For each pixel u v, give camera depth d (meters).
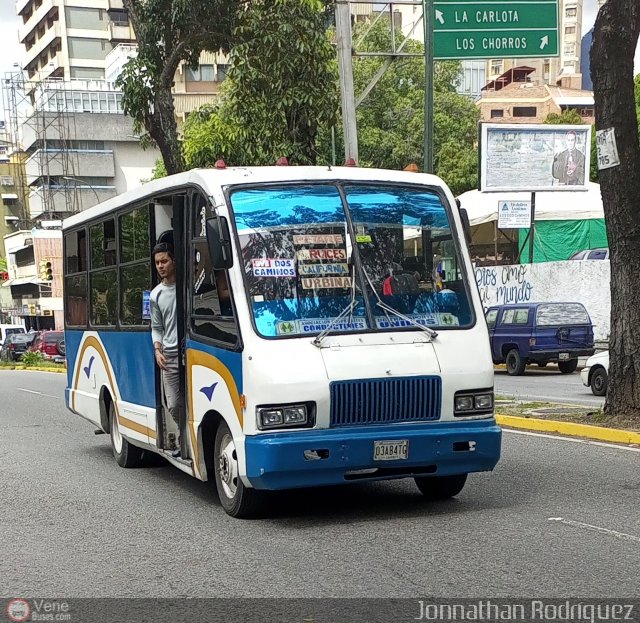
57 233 66.50
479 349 7.52
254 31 16.03
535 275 30.00
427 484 8.14
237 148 18.64
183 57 16.94
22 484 9.80
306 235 7.45
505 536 6.70
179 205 8.36
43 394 24.06
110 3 89.19
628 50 11.27
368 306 7.36
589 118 83.81
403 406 7.12
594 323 27.98
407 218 7.78
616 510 7.48
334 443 6.87
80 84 77.56
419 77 46.97
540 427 12.24
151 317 8.68
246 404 6.98
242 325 7.08
